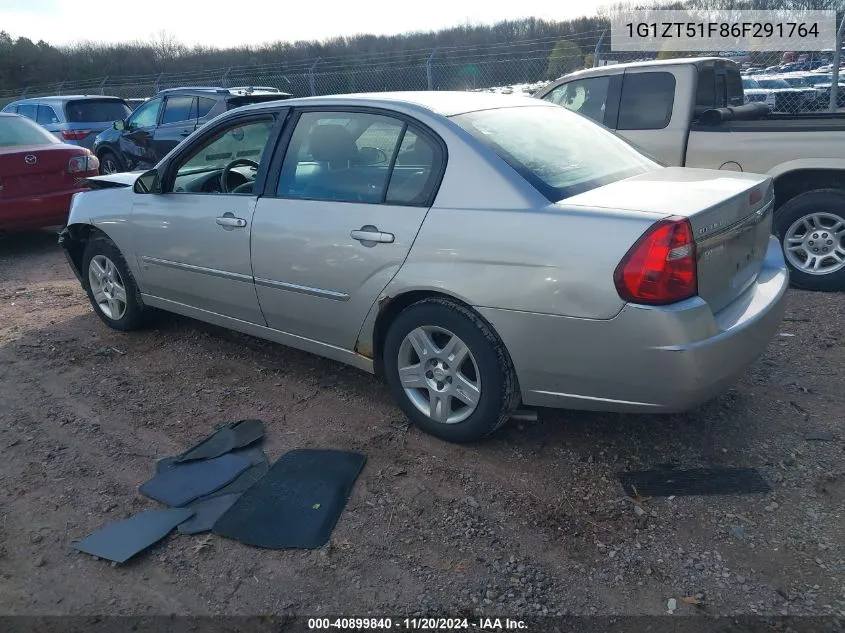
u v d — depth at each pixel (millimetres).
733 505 2943
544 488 3105
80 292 6340
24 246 8516
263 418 3824
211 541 2830
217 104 10438
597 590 2516
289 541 2801
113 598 2553
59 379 4418
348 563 2686
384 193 3445
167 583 2617
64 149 8000
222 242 4113
